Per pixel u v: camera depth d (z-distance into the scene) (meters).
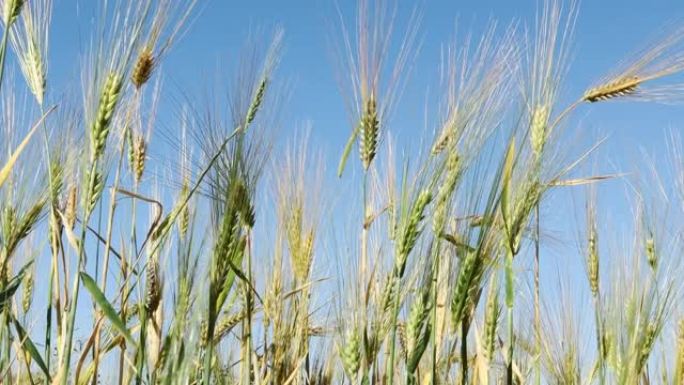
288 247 1.88
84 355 1.69
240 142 1.68
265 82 1.76
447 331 1.74
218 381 1.78
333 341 1.89
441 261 1.76
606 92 1.73
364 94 1.74
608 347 1.85
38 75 1.69
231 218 1.63
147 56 1.73
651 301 1.83
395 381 1.78
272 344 1.86
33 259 1.71
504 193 1.66
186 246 1.63
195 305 1.59
